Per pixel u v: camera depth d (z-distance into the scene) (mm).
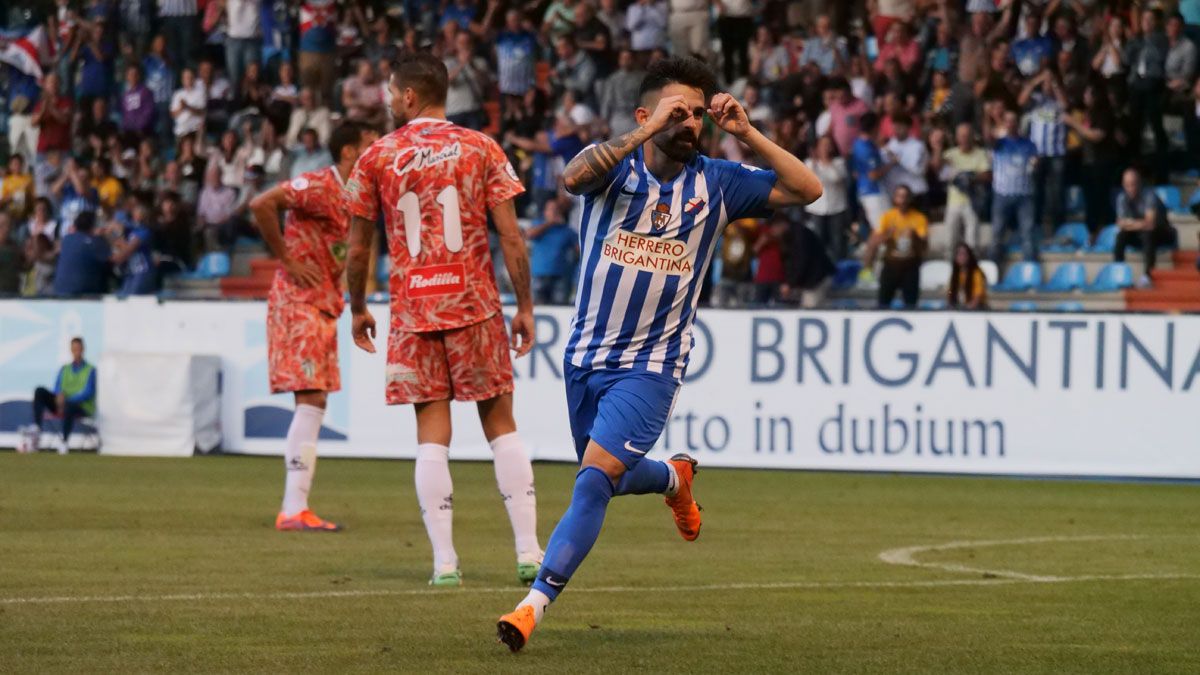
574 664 18250
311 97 76125
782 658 18891
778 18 76750
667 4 73875
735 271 63688
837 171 66562
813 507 41781
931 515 39844
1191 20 73938
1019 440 52281
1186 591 25688
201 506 39750
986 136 68125
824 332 53562
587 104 73312
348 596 24031
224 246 74375
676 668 18094
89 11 84938
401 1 84688
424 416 26094
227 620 21484
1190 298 65250
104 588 24781
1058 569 28766
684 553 31062
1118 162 68688
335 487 46469
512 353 55844
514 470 25875
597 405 20406
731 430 54281
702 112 20000
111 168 78125
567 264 65188
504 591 24797
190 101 79188
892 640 20422
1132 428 51594
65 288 69250
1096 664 18797
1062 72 69625
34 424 59812
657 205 19812
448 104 72500
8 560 28531
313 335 34406
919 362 52906
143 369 58406
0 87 88062
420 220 25484
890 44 71750
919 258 62281
